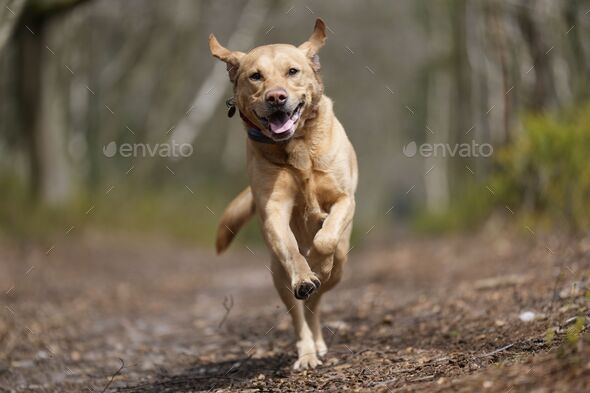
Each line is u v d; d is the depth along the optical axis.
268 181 6.14
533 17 14.91
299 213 6.38
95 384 6.89
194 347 8.34
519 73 15.19
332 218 6.02
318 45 6.41
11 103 24.44
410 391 4.79
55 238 18.03
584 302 6.41
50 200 20.36
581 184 11.66
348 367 6.21
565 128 12.51
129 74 32.81
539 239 11.43
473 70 20.03
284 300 6.57
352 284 12.22
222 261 19.91
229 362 7.34
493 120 17.02
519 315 6.89
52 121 20.67
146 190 26.94
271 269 6.52
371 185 49.31
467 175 22.28
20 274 13.44
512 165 13.83
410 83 40.78
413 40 39.53
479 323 7.08
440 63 31.75
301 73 6.09
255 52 6.21
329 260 5.94
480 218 16.95
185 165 35.97
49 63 20.38
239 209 6.95
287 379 6.12
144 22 32.25
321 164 6.12
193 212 27.00
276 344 7.92
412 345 6.76
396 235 27.59
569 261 8.76
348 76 39.19
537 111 14.90
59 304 10.88
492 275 9.73
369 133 46.19
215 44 6.52
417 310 8.45
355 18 37.78
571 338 4.70
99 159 30.44
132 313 10.80
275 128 5.85
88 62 29.72
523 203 14.03
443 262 12.84
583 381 4.16
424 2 33.84
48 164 20.52
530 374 4.50
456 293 8.87
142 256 18.77
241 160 37.19
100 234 20.55
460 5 22.66
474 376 4.78
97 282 13.66
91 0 18.72
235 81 6.34
